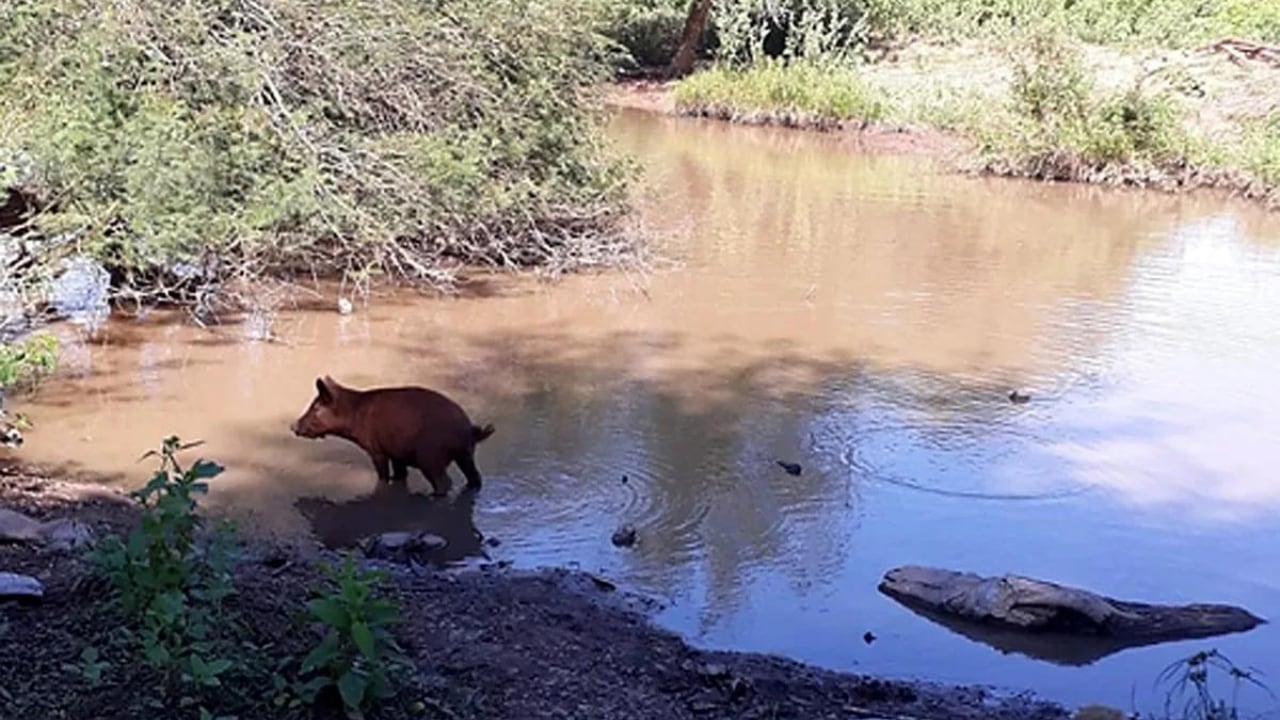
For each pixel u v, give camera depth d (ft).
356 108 41.75
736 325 39.91
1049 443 30.53
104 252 36.65
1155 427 31.96
